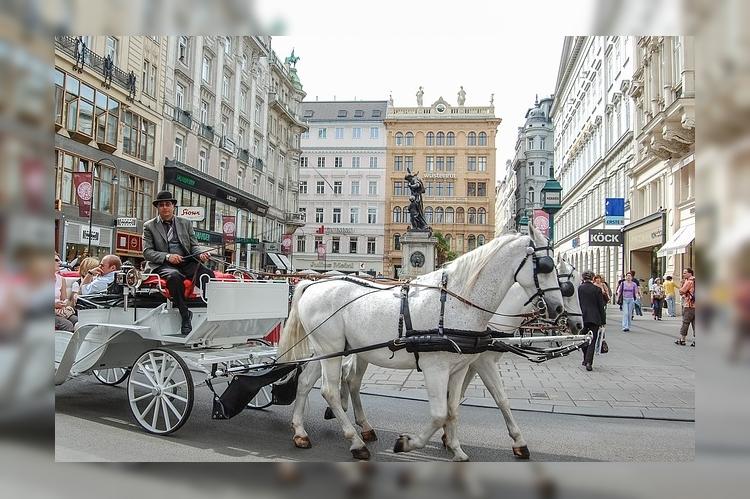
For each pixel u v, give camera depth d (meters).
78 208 21.44
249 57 43.97
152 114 29.17
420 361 5.34
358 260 75.12
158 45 29.77
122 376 8.90
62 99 21.84
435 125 76.75
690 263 23.05
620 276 34.34
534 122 82.88
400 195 76.31
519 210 91.00
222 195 37.28
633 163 31.59
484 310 5.32
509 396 8.48
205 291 6.69
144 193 28.48
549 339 5.82
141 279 6.81
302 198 76.75
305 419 7.16
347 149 77.12
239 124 42.00
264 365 6.15
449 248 70.12
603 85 38.88
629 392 8.78
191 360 6.25
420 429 6.72
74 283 8.89
